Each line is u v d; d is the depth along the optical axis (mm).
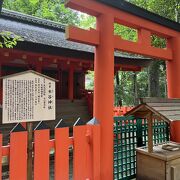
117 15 3779
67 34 3250
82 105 11523
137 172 3893
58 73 12531
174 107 3744
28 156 2666
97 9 3498
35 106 2699
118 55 10570
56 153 2908
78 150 3174
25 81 2639
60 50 8008
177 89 4742
